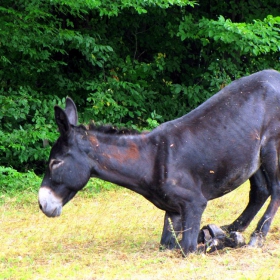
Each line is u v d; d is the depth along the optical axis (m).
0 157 22.53
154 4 21.61
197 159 12.43
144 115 24.80
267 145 13.00
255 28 22.81
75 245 13.79
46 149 21.52
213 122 12.70
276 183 13.16
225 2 26.14
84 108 23.95
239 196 18.33
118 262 12.00
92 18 24.45
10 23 20.94
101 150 12.32
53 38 21.88
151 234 14.60
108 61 24.45
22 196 18.77
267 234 13.58
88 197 19.23
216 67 24.36
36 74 23.52
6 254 13.08
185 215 12.32
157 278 10.72
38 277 11.18
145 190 12.49
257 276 10.52
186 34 23.44
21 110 21.44
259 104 12.95
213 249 12.52
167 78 26.11
